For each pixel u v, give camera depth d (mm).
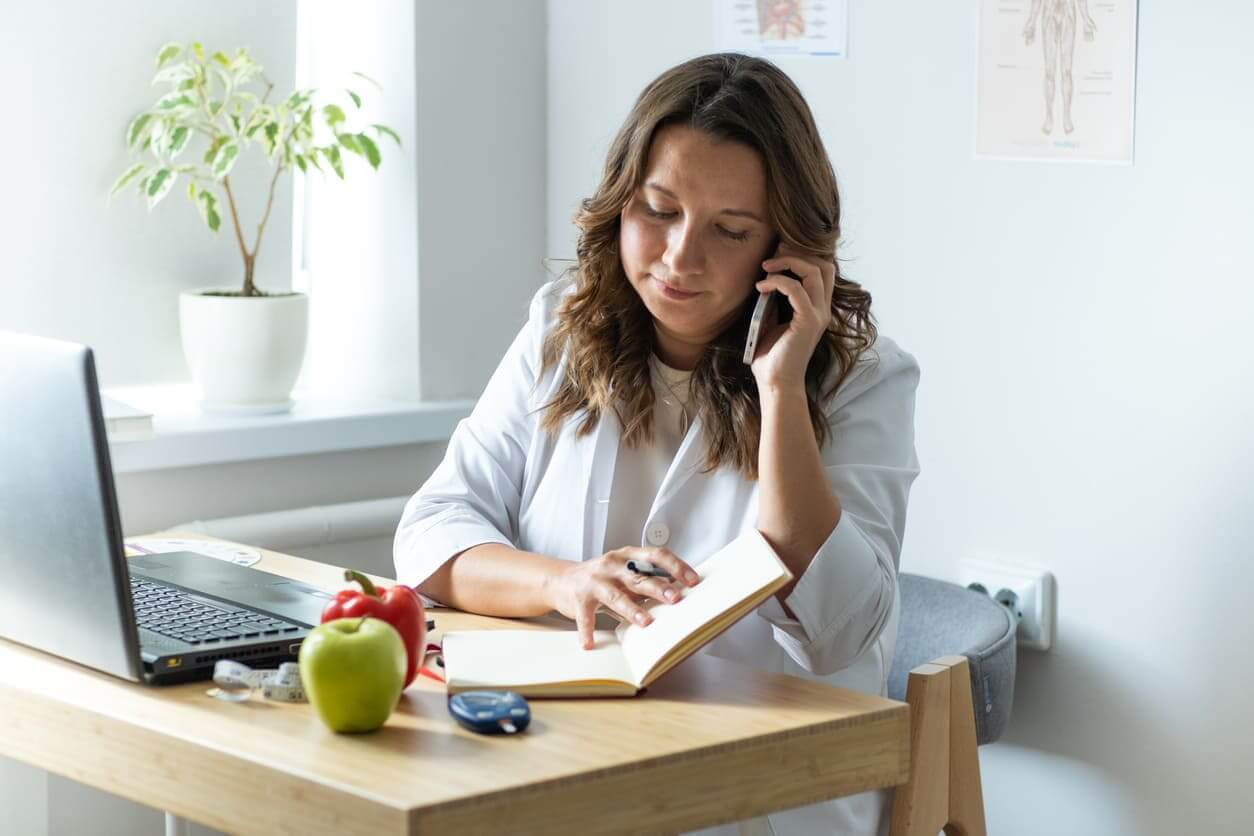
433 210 2781
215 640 1438
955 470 2297
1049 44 2133
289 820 1159
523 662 1435
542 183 2939
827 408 1705
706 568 1496
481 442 1899
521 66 2879
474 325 2865
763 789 1275
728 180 1559
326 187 2879
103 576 1345
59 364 1323
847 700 1379
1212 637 2029
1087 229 2115
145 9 2580
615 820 1183
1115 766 2145
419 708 1324
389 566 2742
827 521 1544
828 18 2398
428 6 2736
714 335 1715
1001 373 2230
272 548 2549
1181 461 2043
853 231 2400
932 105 2277
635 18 2711
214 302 2559
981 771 2305
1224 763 2029
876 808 1695
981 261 2240
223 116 2672
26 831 2266
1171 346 2041
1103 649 2145
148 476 2455
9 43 2453
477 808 1104
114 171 2580
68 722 1330
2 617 1510
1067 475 2166
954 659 1681
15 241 2494
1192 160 2002
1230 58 1956
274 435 2555
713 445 1694
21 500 1405
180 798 1245
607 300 1745
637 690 1374
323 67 2857
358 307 2869
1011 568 2232
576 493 1795
